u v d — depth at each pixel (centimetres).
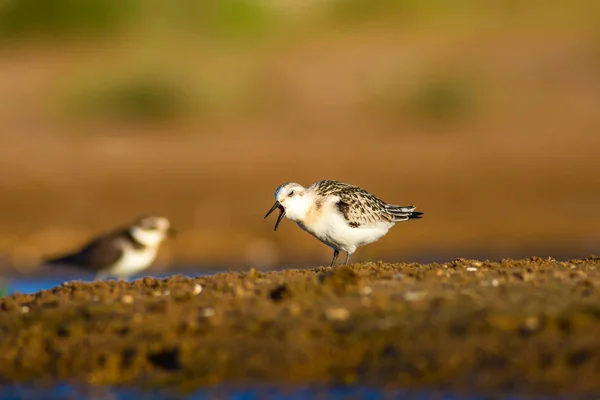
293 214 1234
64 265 1605
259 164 2753
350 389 840
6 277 1942
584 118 2998
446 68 3384
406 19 3800
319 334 898
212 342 906
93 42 3678
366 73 3391
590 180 2592
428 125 3025
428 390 823
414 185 2605
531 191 2539
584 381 805
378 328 892
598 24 3644
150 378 891
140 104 3203
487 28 3678
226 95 3269
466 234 2284
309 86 3328
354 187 1281
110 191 2589
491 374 825
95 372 906
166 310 963
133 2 3797
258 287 1009
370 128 3016
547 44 3500
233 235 2289
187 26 3775
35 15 3741
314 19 3844
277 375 864
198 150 2858
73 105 3209
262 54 3594
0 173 2689
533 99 3155
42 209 2491
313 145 2892
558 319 866
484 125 2997
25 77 3416
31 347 944
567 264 1099
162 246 2212
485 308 908
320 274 1041
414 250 2162
